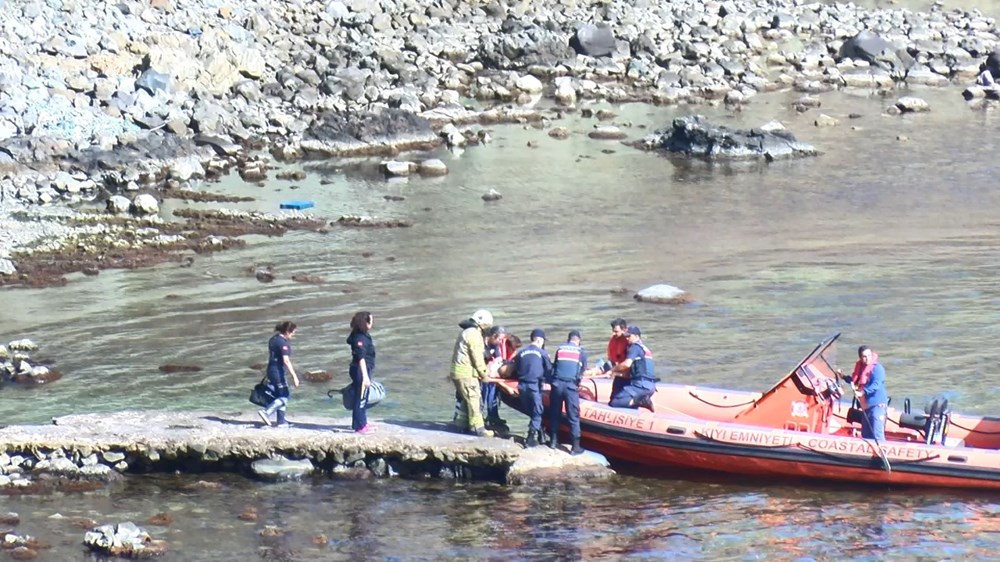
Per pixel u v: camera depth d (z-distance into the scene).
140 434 41.00
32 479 39.88
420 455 40.34
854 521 37.66
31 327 56.06
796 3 146.50
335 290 61.81
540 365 40.31
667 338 54.53
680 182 86.25
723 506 38.72
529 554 35.53
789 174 88.62
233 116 93.50
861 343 53.66
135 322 56.84
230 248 69.00
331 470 40.78
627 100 111.62
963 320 56.69
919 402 46.78
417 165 87.44
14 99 86.75
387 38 120.62
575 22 128.50
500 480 40.31
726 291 61.56
